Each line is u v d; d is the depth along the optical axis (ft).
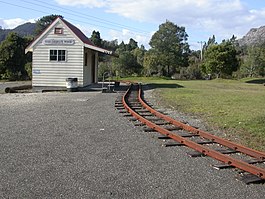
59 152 25.40
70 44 90.22
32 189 18.17
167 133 31.42
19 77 176.14
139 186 18.79
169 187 18.74
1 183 18.99
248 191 18.40
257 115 43.32
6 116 42.55
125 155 24.90
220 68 193.88
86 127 35.60
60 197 17.17
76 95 72.54
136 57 237.66
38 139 29.66
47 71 91.20
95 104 55.72
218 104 57.31
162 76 211.20
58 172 20.89
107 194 17.61
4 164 22.38
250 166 21.03
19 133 32.14
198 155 25.02
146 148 27.17
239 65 221.46
